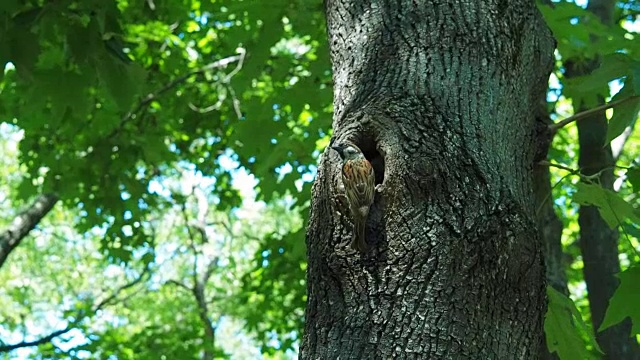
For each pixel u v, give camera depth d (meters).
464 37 3.33
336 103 3.43
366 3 3.56
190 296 22.02
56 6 5.63
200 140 12.48
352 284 2.90
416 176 2.97
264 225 26.05
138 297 21.98
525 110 3.39
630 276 4.55
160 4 10.16
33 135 10.05
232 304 21.06
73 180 10.11
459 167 3.00
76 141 10.03
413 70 3.27
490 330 2.79
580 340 4.58
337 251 2.97
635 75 3.89
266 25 6.57
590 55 7.18
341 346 2.81
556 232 6.52
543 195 5.92
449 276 2.81
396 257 2.88
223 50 10.90
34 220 10.75
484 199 2.96
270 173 8.00
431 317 2.76
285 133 7.43
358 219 2.93
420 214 2.92
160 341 11.72
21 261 25.19
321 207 3.09
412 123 3.11
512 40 3.42
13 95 9.36
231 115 11.08
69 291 25.16
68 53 5.89
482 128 3.13
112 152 10.07
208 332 14.88
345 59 3.48
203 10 8.89
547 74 3.62
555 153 8.84
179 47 10.46
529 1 3.62
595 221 7.62
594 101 7.14
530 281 2.94
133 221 10.77
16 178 22.61
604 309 7.42
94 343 10.70
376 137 3.14
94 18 5.68
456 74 3.24
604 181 7.42
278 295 11.45
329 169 3.10
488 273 2.85
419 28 3.38
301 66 8.82
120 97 5.82
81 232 10.85
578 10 6.91
